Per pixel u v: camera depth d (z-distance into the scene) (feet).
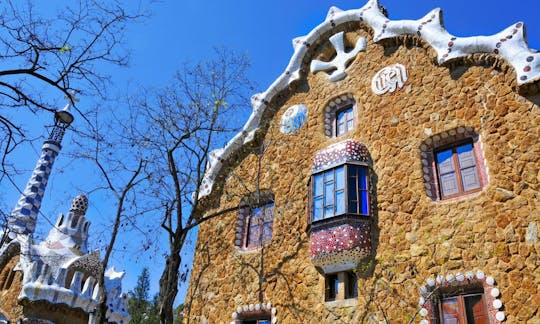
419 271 31.63
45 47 25.71
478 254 29.60
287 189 43.57
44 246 79.61
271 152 47.26
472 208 31.30
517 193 29.78
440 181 34.99
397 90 40.27
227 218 46.83
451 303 29.89
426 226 32.86
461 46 36.86
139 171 39.60
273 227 42.57
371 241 35.24
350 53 46.32
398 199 35.40
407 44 41.68
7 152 25.08
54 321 69.92
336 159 39.32
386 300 32.24
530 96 32.04
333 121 45.03
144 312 89.15
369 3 47.19
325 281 36.29
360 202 36.83
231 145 50.19
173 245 35.14
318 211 38.75
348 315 33.58
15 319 69.31
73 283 73.56
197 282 43.19
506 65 33.86
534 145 30.40
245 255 43.09
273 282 39.55
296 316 36.52
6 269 77.51
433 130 36.01
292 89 49.52
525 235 28.32
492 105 33.68
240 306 40.52
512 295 27.30
